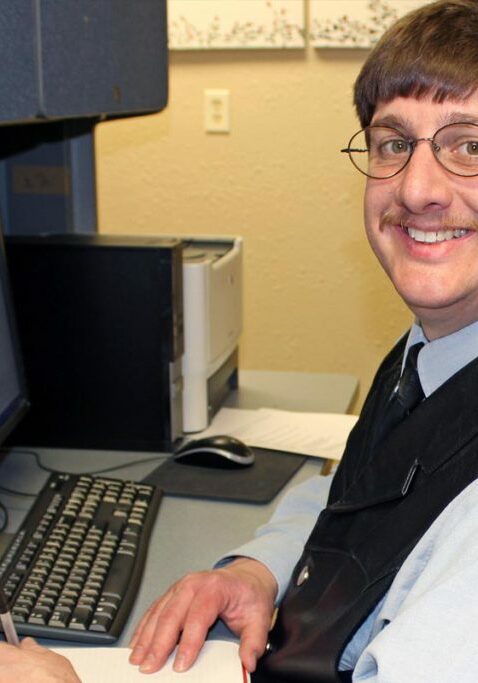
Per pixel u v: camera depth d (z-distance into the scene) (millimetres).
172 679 932
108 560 1147
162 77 1754
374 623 914
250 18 2662
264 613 1077
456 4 979
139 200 2893
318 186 2762
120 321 1549
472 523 793
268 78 2721
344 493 1080
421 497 912
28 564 1107
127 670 945
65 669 846
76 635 1001
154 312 1539
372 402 1162
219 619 1076
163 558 1225
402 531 917
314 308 2850
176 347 1563
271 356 2912
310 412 1806
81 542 1182
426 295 966
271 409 1813
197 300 1608
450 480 890
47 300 1555
